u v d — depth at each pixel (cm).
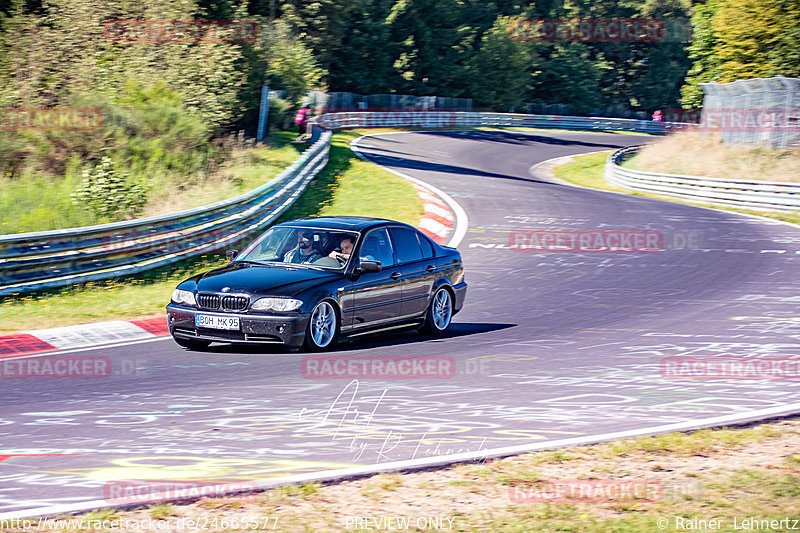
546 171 7794
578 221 4072
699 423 1209
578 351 1761
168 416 1270
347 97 11775
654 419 1257
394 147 8294
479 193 5094
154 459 1066
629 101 16662
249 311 1675
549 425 1226
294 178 4438
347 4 11475
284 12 10781
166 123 4628
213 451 1101
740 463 1024
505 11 15512
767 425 1197
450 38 13938
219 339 1702
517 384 1480
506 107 14312
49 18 5378
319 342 1752
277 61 7350
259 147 5772
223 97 5541
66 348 1814
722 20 7450
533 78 15400
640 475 985
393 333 2017
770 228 3978
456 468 1014
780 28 7106
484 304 2372
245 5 6669
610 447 1097
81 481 981
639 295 2459
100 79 5128
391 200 4456
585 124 13125
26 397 1392
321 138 6450
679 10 16288
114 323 2069
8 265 2392
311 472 1009
